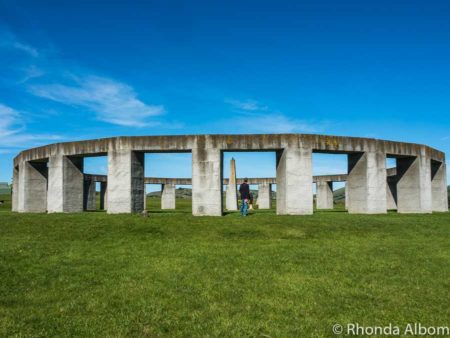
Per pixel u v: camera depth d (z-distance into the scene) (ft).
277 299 30.01
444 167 108.78
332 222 66.59
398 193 99.55
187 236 56.80
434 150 102.94
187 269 38.70
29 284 34.17
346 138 84.89
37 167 103.24
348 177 91.71
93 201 134.72
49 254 45.32
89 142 85.92
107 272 37.70
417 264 40.91
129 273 37.29
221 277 35.78
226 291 31.78
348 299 30.09
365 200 86.38
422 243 52.90
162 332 24.00
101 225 61.72
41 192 103.50
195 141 81.20
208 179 80.23
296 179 80.74
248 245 51.13
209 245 51.01
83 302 29.43
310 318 26.27
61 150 89.56
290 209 80.28
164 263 41.19
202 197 79.92
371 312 27.45
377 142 88.02
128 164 82.12
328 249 48.29
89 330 24.26
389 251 47.19
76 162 92.17
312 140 81.82
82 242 52.44
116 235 56.49
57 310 27.84
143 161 86.74
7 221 65.77
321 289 32.48
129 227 60.75
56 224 62.69
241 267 39.45
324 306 28.60
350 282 34.37
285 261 41.91
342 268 39.04
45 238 54.49
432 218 76.59
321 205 156.56
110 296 30.71
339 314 27.04
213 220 67.51
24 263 41.01
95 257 44.11
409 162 97.14
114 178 82.48
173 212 93.97
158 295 30.91
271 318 26.23
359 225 64.69
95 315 26.81
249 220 68.08
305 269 38.68
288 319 26.08
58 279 35.50
